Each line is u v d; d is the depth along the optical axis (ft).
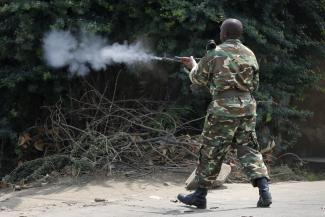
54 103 79.25
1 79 75.36
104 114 77.05
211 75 48.01
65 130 75.82
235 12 76.18
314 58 88.58
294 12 85.46
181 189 63.16
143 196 59.00
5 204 56.75
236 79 47.16
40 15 72.33
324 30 87.45
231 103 46.96
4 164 81.20
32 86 76.07
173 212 48.44
